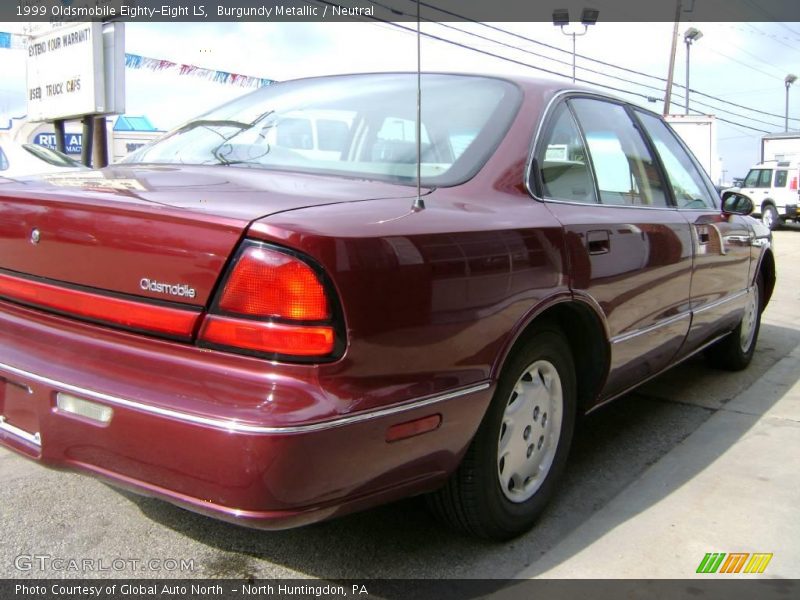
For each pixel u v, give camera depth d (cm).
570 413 287
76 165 919
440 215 220
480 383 222
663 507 297
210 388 184
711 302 405
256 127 303
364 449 189
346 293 184
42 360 211
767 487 317
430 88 301
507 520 257
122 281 202
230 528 271
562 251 258
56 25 1030
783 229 2297
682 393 459
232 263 185
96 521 272
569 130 304
